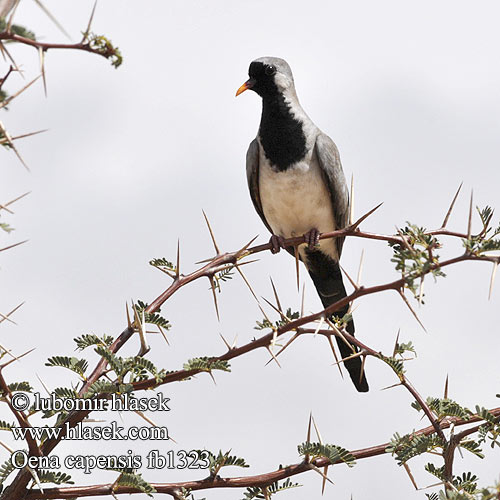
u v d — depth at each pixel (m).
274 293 6.79
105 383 5.93
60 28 4.25
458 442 6.01
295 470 6.27
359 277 6.35
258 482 6.22
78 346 6.49
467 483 5.85
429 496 5.97
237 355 6.39
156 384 6.21
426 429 6.30
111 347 6.57
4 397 5.89
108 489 5.92
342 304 6.30
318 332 6.38
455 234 6.75
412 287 5.76
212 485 6.18
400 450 6.16
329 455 6.16
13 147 5.17
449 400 6.29
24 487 5.86
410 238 7.14
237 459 6.27
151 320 6.76
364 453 6.23
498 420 6.04
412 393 6.35
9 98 4.86
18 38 4.71
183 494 6.09
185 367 6.26
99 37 4.77
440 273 5.71
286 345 6.44
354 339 6.66
